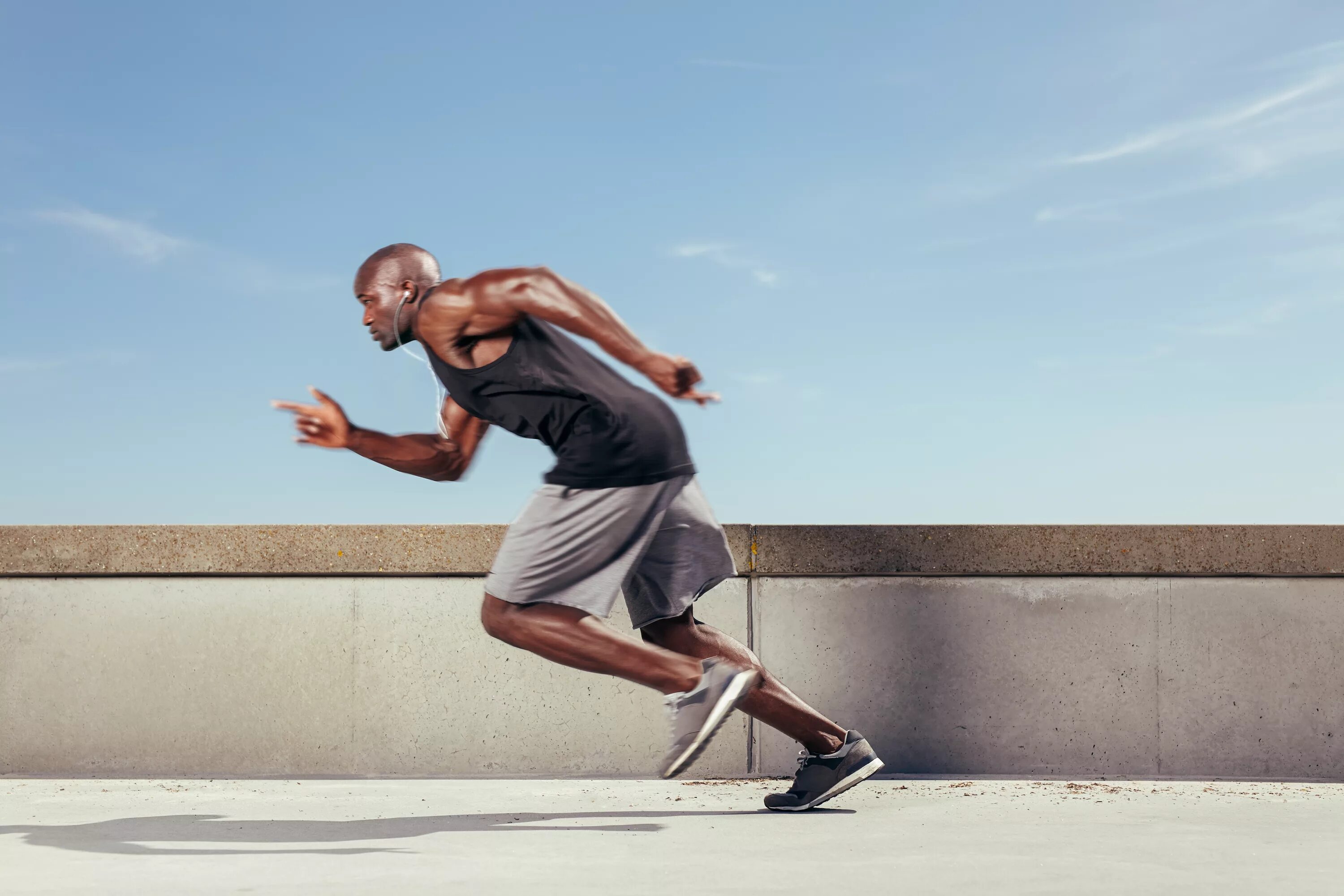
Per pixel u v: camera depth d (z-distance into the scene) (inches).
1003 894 78.7
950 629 153.5
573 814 119.2
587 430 100.7
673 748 97.9
